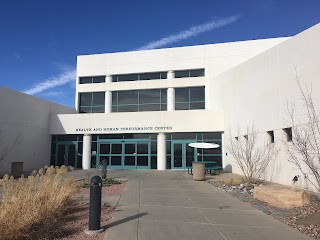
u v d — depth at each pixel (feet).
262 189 32.09
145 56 93.15
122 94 94.07
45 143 82.48
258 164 53.11
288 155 44.11
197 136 77.20
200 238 18.70
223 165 73.97
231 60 86.48
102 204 29.25
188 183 48.01
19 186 24.02
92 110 95.91
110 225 21.44
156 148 79.15
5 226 16.97
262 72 52.75
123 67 94.48
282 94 45.83
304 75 40.65
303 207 28.09
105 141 82.17
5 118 67.36
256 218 24.20
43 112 82.12
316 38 38.47
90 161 82.07
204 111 76.07
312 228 21.25
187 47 90.17
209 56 88.17
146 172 70.08
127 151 80.59
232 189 40.78
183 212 26.09
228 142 70.38
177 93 89.81
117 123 80.89
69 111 95.66
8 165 67.56
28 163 74.59
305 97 40.16
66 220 22.61
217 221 23.06
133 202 30.60
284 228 21.31
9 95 69.00
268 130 50.24
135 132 79.71
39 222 20.01
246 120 59.41
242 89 61.72
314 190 37.76
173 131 77.46
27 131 74.79
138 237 18.74
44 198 23.88
